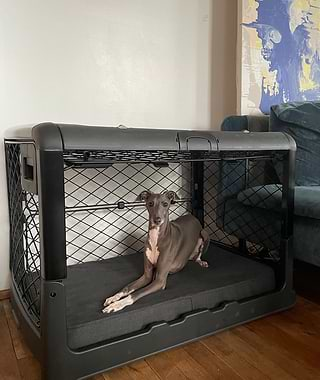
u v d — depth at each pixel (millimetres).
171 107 1785
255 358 1037
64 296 893
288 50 1973
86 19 1523
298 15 1999
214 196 1921
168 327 1057
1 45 1377
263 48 1879
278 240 1468
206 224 1930
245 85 1840
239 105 1853
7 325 1233
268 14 1882
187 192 1859
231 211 1704
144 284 1201
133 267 1440
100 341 971
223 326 1171
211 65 1876
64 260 886
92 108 1582
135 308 1047
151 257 1206
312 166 1647
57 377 890
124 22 1613
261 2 1854
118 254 1708
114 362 967
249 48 1833
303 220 1357
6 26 1377
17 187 1245
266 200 1512
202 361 1024
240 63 1827
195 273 1342
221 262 1469
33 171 984
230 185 1709
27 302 1127
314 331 1190
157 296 1127
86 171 1586
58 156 854
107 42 1583
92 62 1559
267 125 1817
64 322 896
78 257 1610
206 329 1135
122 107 1653
